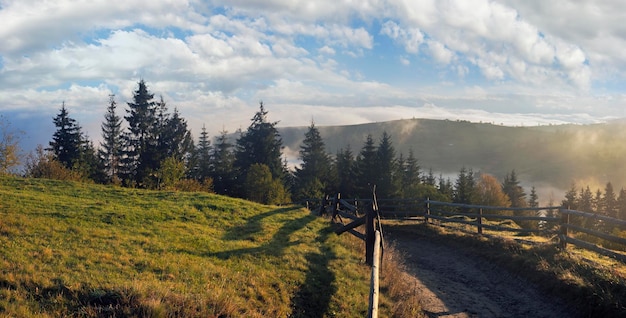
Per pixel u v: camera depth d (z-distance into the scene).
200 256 10.24
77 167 51.12
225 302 7.31
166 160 45.12
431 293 11.16
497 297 10.77
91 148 63.97
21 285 6.86
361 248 13.92
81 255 8.79
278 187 49.47
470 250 15.14
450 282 12.21
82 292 6.83
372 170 60.44
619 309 8.18
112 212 13.96
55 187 18.73
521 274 11.62
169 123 69.75
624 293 8.60
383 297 10.01
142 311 6.47
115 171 65.19
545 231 13.45
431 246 17.17
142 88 68.69
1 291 6.47
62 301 6.51
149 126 68.56
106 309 6.39
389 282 11.05
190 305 6.99
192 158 69.62
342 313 8.76
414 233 19.64
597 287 9.13
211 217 15.67
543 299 10.04
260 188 49.00
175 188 40.97
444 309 10.02
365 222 13.78
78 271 7.82
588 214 11.20
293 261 10.97
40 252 8.64
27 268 7.48
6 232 9.89
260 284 8.92
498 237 15.11
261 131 69.62
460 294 11.09
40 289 6.80
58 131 62.62
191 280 8.34
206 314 6.86
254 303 8.03
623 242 9.90
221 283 8.45
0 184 17.95
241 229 14.32
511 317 9.45
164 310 6.55
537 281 10.80
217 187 63.38
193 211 16.03
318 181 56.81
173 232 12.39
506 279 11.88
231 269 9.59
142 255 9.48
